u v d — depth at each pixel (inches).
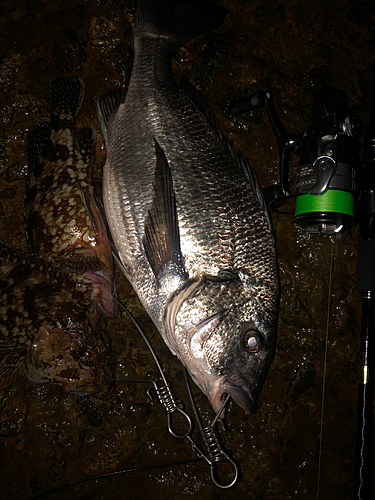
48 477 13.5
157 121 12.6
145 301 12.6
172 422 14.3
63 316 12.5
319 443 15.4
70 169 13.0
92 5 14.5
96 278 13.1
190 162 12.5
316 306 15.6
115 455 13.8
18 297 12.4
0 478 13.2
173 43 13.4
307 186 12.7
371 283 13.5
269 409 15.0
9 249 13.0
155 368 14.4
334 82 16.3
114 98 13.5
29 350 12.3
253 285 12.3
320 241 15.8
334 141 12.6
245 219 12.6
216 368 11.8
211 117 13.7
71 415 13.8
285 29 16.1
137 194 12.4
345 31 16.6
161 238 12.2
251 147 15.4
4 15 13.9
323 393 14.5
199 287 11.9
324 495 15.2
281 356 15.2
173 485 14.2
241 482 14.6
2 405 13.4
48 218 12.8
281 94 15.8
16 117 13.9
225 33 15.5
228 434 14.7
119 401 14.1
